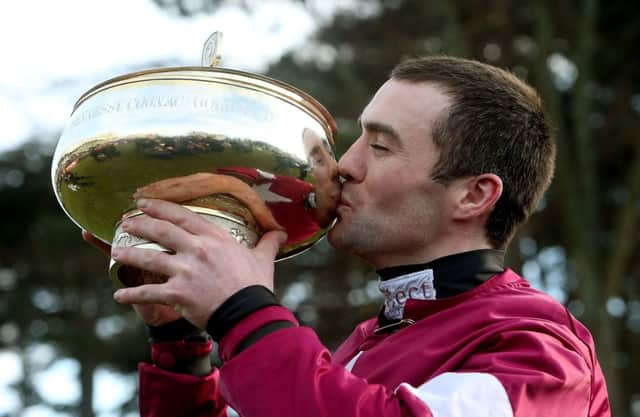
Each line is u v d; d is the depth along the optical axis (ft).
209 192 8.42
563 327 9.16
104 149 8.26
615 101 54.95
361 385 7.86
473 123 9.88
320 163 8.89
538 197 10.44
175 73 8.50
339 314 56.95
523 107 10.30
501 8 51.49
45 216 67.72
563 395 8.36
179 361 10.31
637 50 53.98
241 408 7.89
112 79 8.61
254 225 8.82
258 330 8.02
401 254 9.90
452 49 50.70
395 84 10.12
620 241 49.93
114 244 8.60
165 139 8.20
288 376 7.80
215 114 8.34
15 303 68.54
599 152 54.90
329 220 9.46
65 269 68.28
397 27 55.31
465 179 9.84
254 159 8.39
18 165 67.97
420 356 8.99
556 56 53.88
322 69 56.24
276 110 8.61
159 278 9.19
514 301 9.32
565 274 56.03
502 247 10.21
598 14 52.49
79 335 67.87
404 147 9.76
